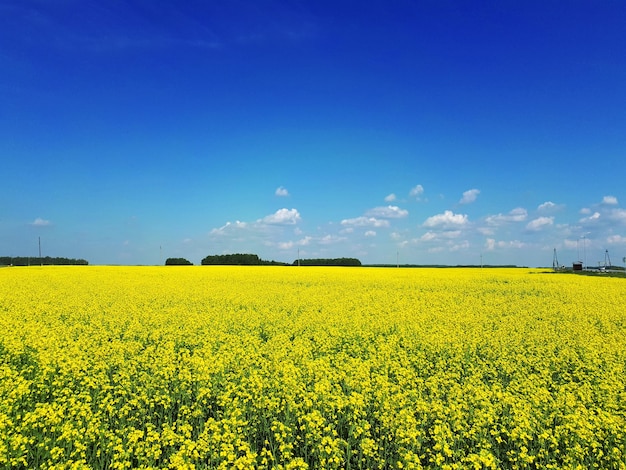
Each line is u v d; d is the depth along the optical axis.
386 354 14.77
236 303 26.70
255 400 10.66
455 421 9.66
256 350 15.67
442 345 16.14
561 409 10.58
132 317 21.45
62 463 8.16
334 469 8.52
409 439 8.95
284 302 26.62
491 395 10.89
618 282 41.81
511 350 16.36
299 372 12.38
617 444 9.20
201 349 15.34
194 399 11.89
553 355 15.32
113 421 10.54
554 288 36.34
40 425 9.31
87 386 11.84
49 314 21.84
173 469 8.64
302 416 9.86
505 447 9.74
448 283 39.47
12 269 54.41
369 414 10.77
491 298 30.05
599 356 15.45
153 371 12.90
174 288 33.94
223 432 9.55
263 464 9.01
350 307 25.58
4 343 15.39
